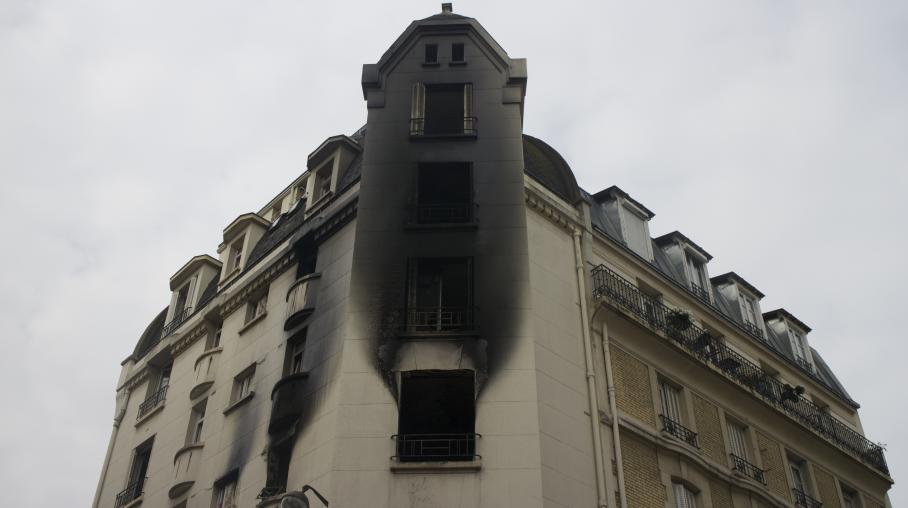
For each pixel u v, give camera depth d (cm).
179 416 3019
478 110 2709
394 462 2053
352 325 2278
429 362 2202
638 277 2848
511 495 2005
